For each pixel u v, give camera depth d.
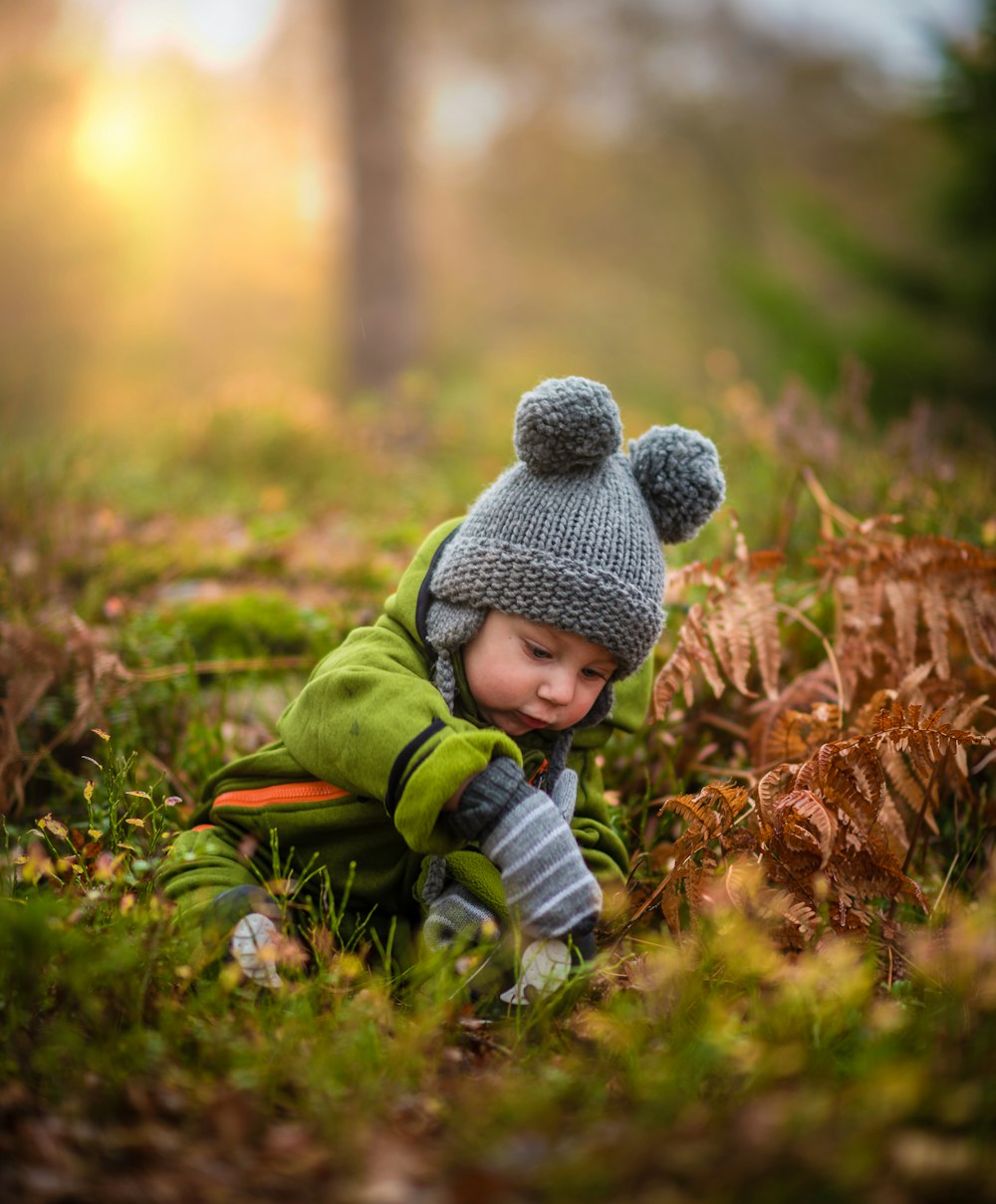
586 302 24.02
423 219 21.92
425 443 7.11
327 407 7.41
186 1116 1.54
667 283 23.88
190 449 6.37
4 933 1.68
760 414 4.83
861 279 11.93
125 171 17.38
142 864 1.95
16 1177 1.39
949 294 11.47
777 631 2.73
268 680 3.31
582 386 2.11
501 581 2.08
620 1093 1.63
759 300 12.13
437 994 1.84
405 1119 1.56
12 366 16.08
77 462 5.24
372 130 12.85
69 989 1.70
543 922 1.96
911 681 2.68
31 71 15.34
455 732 2.01
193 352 20.41
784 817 2.16
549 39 22.58
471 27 21.95
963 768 2.26
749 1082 1.55
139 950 1.78
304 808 2.21
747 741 2.78
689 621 2.64
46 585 3.64
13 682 2.79
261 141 21.78
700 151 23.61
